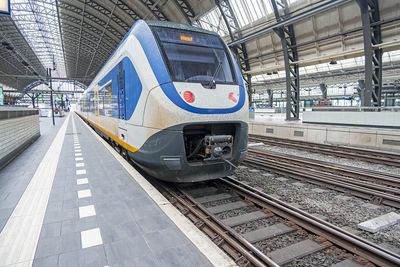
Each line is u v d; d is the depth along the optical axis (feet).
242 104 15.81
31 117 33.83
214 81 15.10
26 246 8.78
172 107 13.64
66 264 7.84
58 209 11.84
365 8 33.55
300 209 13.83
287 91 49.73
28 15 116.47
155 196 13.35
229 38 64.34
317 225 11.00
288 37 49.83
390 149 29.09
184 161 14.15
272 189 17.16
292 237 11.03
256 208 13.92
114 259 8.10
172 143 13.82
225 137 15.05
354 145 32.71
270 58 58.54
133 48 16.80
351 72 74.64
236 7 56.34
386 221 12.11
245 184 16.71
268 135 46.29
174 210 11.61
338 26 42.70
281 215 12.59
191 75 14.82
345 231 10.55
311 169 22.99
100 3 81.46
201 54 16.12
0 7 21.63
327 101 109.50
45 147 29.68
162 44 15.31
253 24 55.77
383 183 18.42
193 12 64.85
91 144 32.17
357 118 36.22
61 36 132.46
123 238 9.33
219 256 8.11
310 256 9.68
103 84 28.78
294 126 40.98
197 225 11.37
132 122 16.71
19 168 19.54
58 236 9.44
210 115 14.29
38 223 10.45
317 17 44.19
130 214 11.34
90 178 16.87
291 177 19.79
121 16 86.48
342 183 17.12
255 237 10.85
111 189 14.65
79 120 96.17
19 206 12.18
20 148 26.12
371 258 9.12
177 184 17.58
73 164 20.92
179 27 16.88
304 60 46.73
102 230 9.91
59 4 91.71
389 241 10.87
